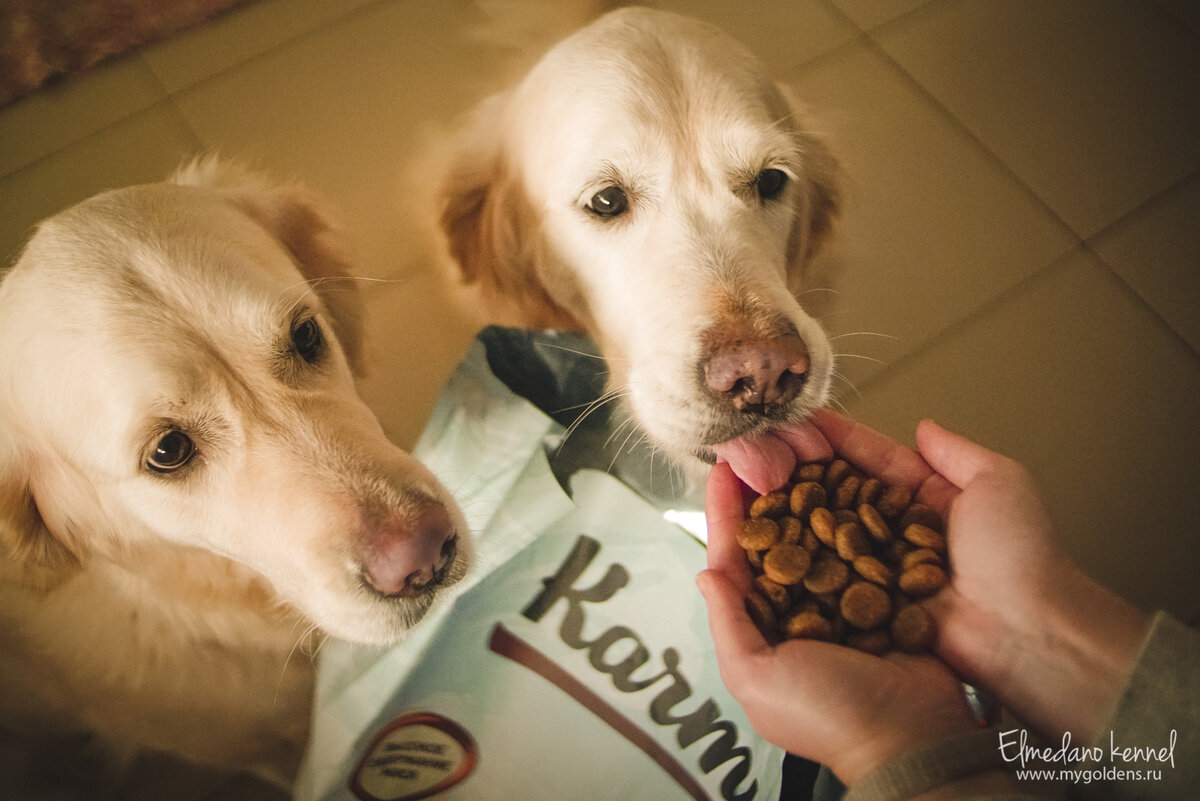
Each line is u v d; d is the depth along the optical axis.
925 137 2.14
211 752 1.58
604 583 1.49
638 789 1.34
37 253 1.22
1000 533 1.11
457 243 1.80
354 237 2.01
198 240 1.23
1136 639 1.05
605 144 1.33
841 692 1.03
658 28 1.44
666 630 1.45
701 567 1.51
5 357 1.24
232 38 2.33
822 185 1.70
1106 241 2.02
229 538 1.25
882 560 1.22
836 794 1.36
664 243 1.33
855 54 2.25
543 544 1.54
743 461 1.30
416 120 2.19
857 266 1.97
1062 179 2.10
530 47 1.86
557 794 1.34
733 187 1.36
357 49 2.29
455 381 1.72
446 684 1.41
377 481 1.19
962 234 2.03
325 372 1.34
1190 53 2.24
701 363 1.24
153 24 2.31
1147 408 1.85
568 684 1.41
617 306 1.41
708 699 1.39
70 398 1.18
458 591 1.34
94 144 2.19
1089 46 2.25
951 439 1.23
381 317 1.91
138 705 1.56
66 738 1.54
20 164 2.18
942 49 2.26
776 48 2.27
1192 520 1.74
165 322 1.15
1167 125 2.16
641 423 1.40
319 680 1.47
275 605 1.59
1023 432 1.84
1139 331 1.93
